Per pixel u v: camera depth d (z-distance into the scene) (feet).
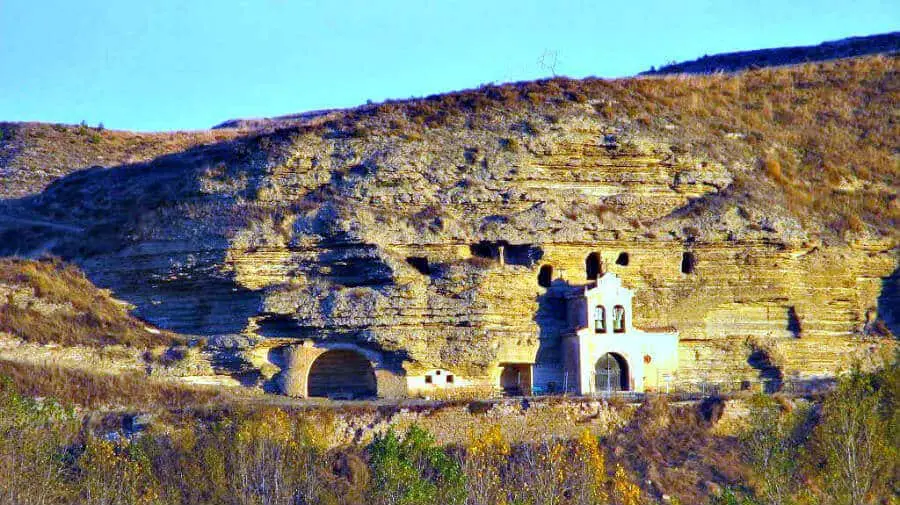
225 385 251.19
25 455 193.16
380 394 251.80
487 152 282.36
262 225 260.83
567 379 257.55
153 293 262.67
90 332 248.93
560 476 203.51
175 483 200.64
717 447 230.89
